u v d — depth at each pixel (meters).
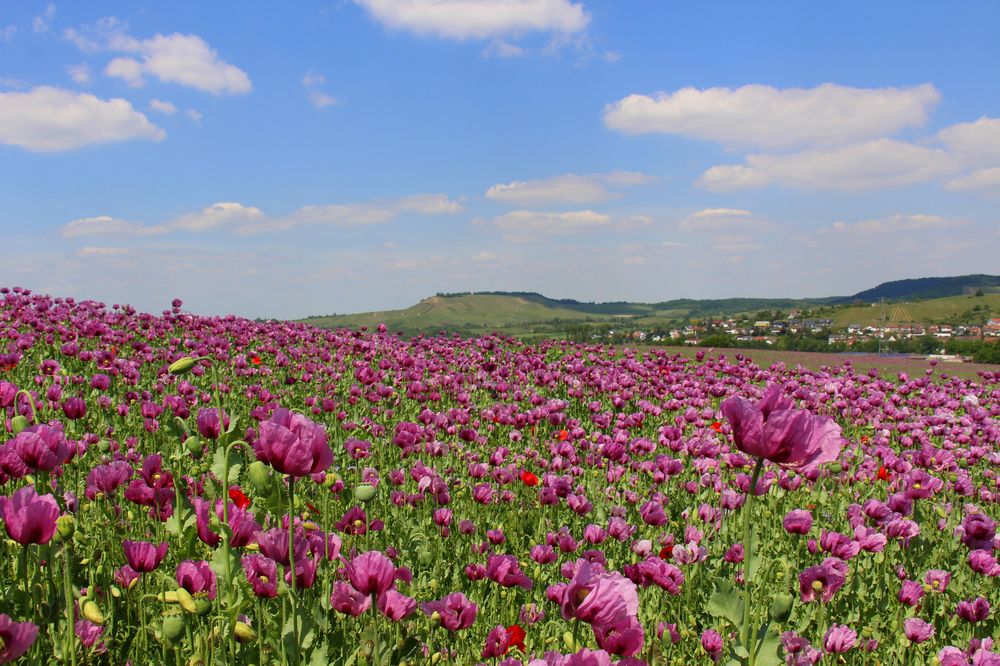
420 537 5.75
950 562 6.73
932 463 8.85
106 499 5.43
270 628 3.41
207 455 6.08
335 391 12.88
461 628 4.04
